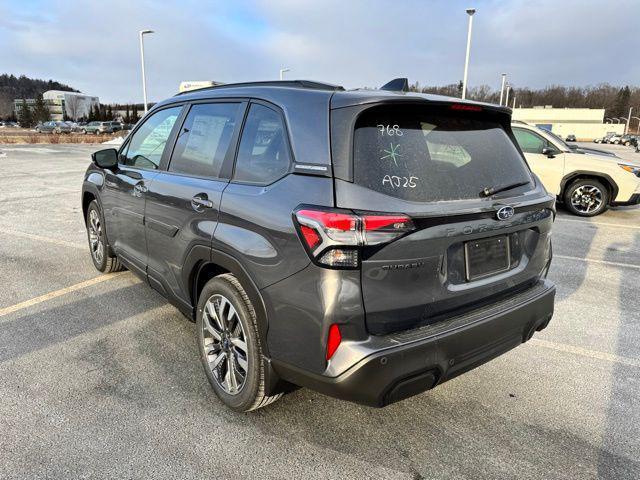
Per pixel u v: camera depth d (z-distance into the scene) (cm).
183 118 332
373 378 201
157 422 261
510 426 266
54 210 866
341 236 196
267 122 255
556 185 902
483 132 262
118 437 248
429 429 262
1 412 266
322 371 209
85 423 258
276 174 236
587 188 894
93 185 454
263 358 238
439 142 235
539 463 238
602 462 240
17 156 2141
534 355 350
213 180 278
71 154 2331
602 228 796
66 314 399
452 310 231
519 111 9319
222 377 278
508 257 257
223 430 256
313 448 245
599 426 268
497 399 292
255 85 287
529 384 310
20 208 882
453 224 219
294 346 219
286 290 217
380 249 199
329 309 202
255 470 229
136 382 299
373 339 205
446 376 226
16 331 366
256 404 254
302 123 231
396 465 234
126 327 376
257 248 229
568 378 319
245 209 240
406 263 207
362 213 198
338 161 211
